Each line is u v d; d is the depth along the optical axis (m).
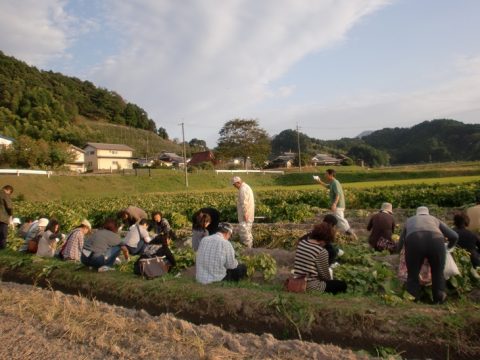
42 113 102.56
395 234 11.55
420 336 5.47
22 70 130.50
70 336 5.61
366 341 5.66
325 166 85.94
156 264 8.55
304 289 6.77
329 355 4.89
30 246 11.39
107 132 132.12
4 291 7.78
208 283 7.67
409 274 6.48
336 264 8.17
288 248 11.72
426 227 6.42
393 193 20.80
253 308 6.57
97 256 9.15
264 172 68.44
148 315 6.48
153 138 146.12
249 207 11.46
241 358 4.88
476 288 7.00
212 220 10.23
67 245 10.51
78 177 53.19
